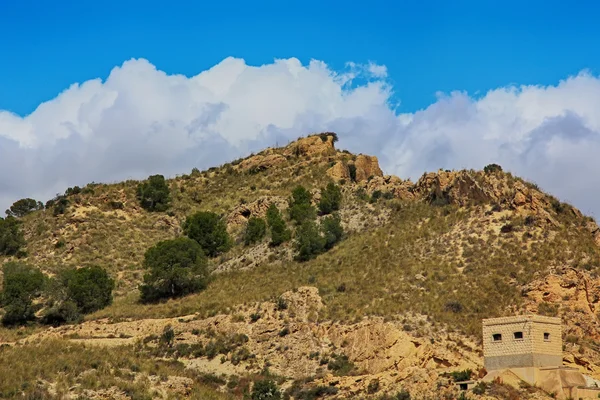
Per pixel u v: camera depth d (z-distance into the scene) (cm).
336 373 11169
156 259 14838
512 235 13612
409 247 14200
